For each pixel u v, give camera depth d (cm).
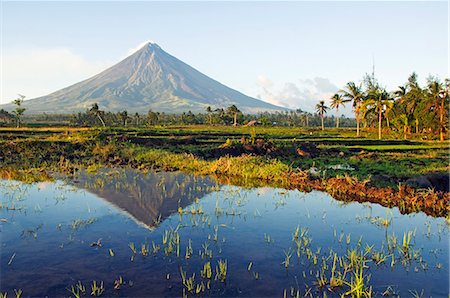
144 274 866
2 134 4616
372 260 968
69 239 1098
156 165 2742
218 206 1527
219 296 768
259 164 2461
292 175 2134
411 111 6825
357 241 1118
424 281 851
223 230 1204
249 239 1119
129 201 1589
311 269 907
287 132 7281
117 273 871
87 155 3139
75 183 1970
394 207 1544
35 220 1288
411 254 1012
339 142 4797
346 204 1586
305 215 1400
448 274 886
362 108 6191
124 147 3378
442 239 1140
